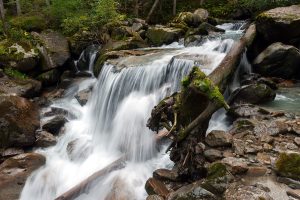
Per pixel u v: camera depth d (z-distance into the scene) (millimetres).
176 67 9750
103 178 7273
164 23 19609
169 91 9430
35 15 17328
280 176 5066
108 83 10852
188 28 15375
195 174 5973
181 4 21250
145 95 9828
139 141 8148
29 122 9859
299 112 7543
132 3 21172
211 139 6137
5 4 20922
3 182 7879
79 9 17000
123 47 13641
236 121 7012
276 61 9844
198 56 10203
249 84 8828
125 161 7758
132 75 10305
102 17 15750
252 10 17594
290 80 10062
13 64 12688
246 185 4922
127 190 6637
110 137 9062
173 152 6496
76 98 12000
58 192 7570
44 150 9500
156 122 6398
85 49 14844
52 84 13523
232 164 5246
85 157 8609
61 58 13773
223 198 4746
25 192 7754
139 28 15852
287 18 10195
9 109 9609
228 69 8594
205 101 5969
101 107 10750
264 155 5637
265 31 10664
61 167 8477
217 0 20547
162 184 6242
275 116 7223
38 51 13336
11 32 14477
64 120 10602
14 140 9375
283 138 6211
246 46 10148
